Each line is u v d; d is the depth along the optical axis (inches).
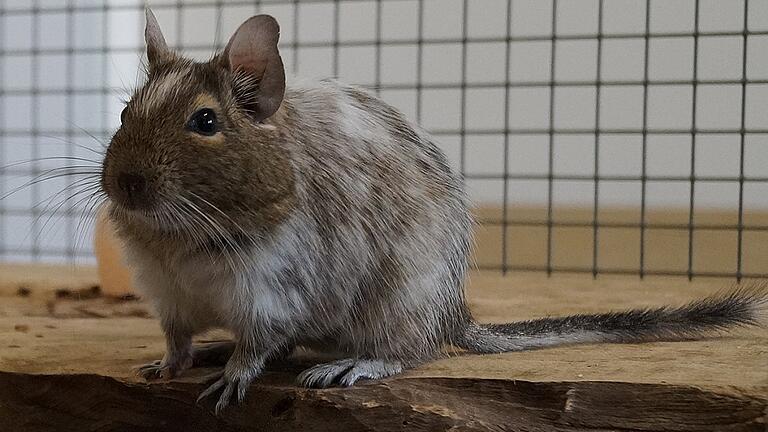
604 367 23.5
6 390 23.8
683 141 43.8
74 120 43.1
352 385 23.1
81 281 32.8
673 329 25.6
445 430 22.6
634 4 42.5
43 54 40.5
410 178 24.0
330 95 23.8
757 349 24.7
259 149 22.5
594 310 28.6
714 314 25.5
